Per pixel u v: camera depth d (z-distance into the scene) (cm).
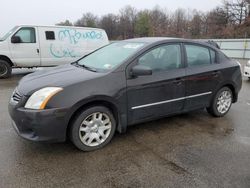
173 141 387
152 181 286
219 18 5088
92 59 437
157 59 400
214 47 486
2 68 921
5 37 931
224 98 501
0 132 402
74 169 305
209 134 416
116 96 353
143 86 377
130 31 6900
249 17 4475
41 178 287
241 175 299
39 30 967
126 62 370
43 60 987
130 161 326
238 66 512
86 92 331
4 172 296
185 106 438
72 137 336
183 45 434
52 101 314
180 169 310
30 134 326
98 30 1111
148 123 456
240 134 419
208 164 323
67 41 1029
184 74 422
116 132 413
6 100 601
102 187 274
